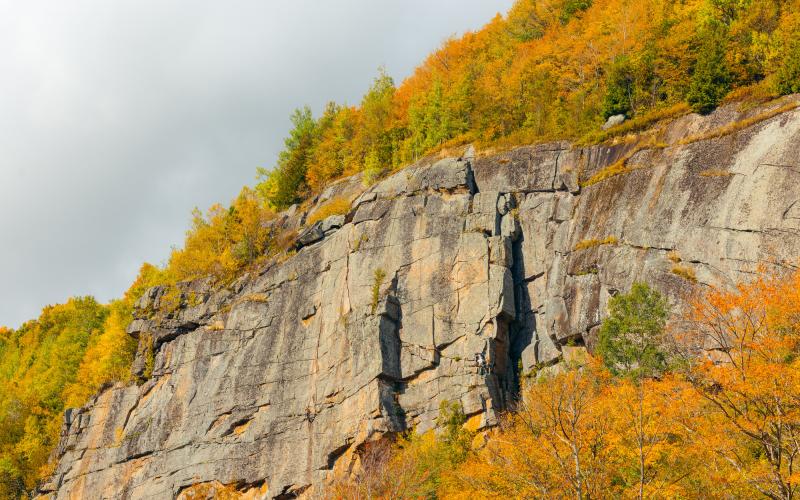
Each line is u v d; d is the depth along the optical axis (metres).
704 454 28.09
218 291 72.38
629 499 28.33
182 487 62.91
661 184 48.72
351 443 53.78
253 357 64.50
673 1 66.69
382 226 61.47
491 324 53.25
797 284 30.33
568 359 49.22
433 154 65.19
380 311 56.53
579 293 49.53
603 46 66.38
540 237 55.50
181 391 68.69
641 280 45.88
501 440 32.88
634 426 28.66
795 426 26.67
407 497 40.56
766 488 25.98
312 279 64.31
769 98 47.53
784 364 27.28
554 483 29.27
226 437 62.47
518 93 66.88
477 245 56.12
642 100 57.47
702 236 44.69
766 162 44.09
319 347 60.31
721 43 52.66
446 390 52.59
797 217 41.41
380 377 54.22
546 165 57.50
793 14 54.06
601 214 51.31
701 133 49.38
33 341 125.31
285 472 57.03
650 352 37.69
